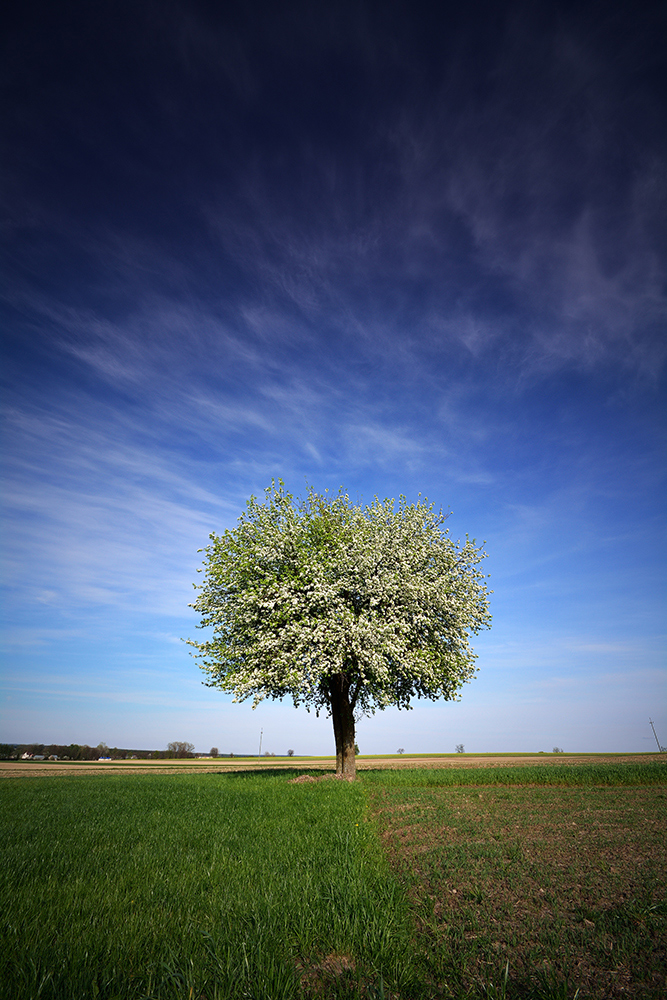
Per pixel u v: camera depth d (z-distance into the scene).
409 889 7.31
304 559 25.45
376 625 24.09
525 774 26.06
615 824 12.38
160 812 14.89
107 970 4.69
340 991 4.52
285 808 14.80
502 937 5.62
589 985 4.57
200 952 5.12
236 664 25.59
